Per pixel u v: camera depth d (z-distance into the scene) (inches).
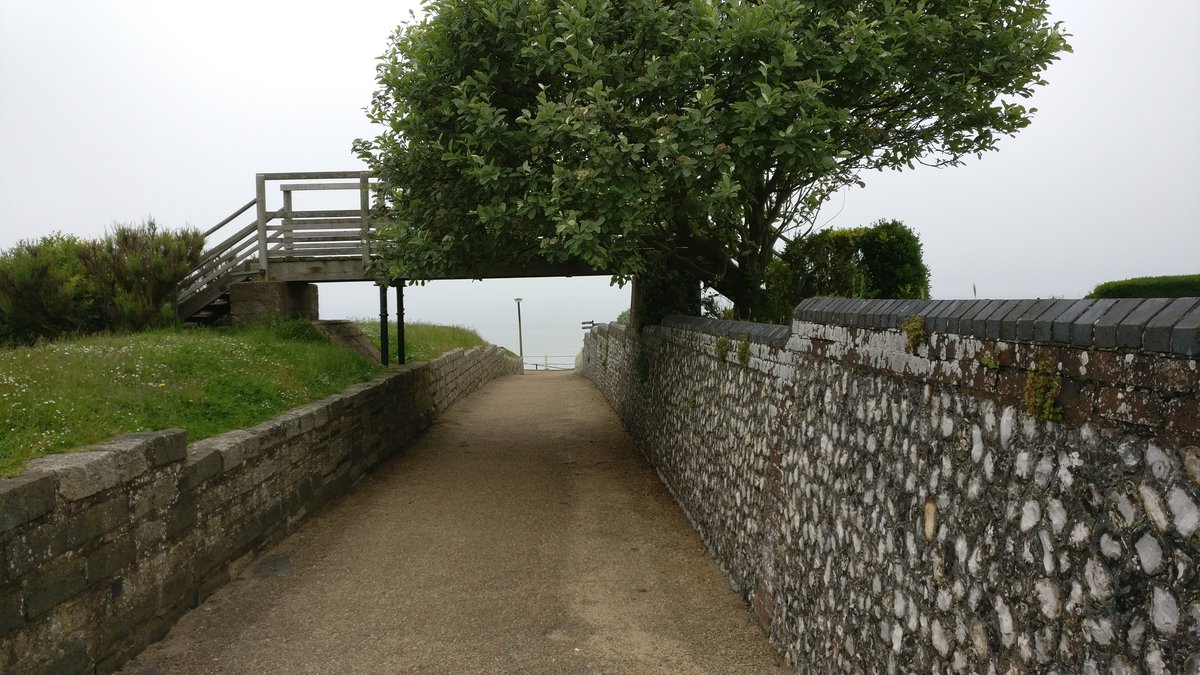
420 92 315.3
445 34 314.0
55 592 147.6
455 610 204.8
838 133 314.0
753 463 212.5
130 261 406.9
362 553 252.2
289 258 456.8
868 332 136.7
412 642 185.2
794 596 173.9
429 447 450.9
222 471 219.3
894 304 129.8
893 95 325.7
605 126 277.3
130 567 173.5
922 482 115.7
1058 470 83.3
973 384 100.8
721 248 364.2
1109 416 75.0
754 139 259.1
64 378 227.5
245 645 182.9
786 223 381.1
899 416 124.6
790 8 260.4
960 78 312.3
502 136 292.5
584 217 281.6
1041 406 85.0
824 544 157.0
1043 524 85.8
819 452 162.1
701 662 176.7
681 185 290.7
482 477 366.3
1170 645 66.9
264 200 454.6
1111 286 329.4
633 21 285.1
